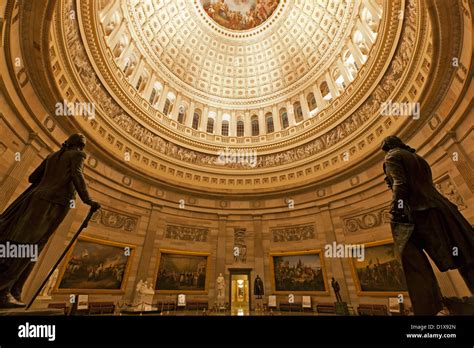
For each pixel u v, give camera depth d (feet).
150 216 55.98
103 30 51.65
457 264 10.70
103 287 43.80
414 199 11.74
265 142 74.95
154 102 73.41
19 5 23.85
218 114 83.15
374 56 50.72
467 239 10.84
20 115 28.76
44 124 33.65
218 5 87.35
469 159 29.58
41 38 27.04
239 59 93.35
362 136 53.26
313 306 49.44
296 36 84.33
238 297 66.80
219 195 64.49
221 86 90.84
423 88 34.04
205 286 55.93
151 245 53.57
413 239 11.69
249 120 83.05
